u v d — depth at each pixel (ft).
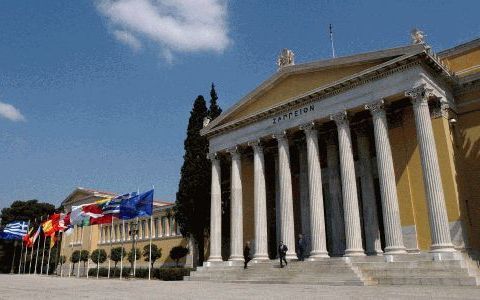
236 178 121.19
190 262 174.50
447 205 85.35
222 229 145.69
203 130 132.98
